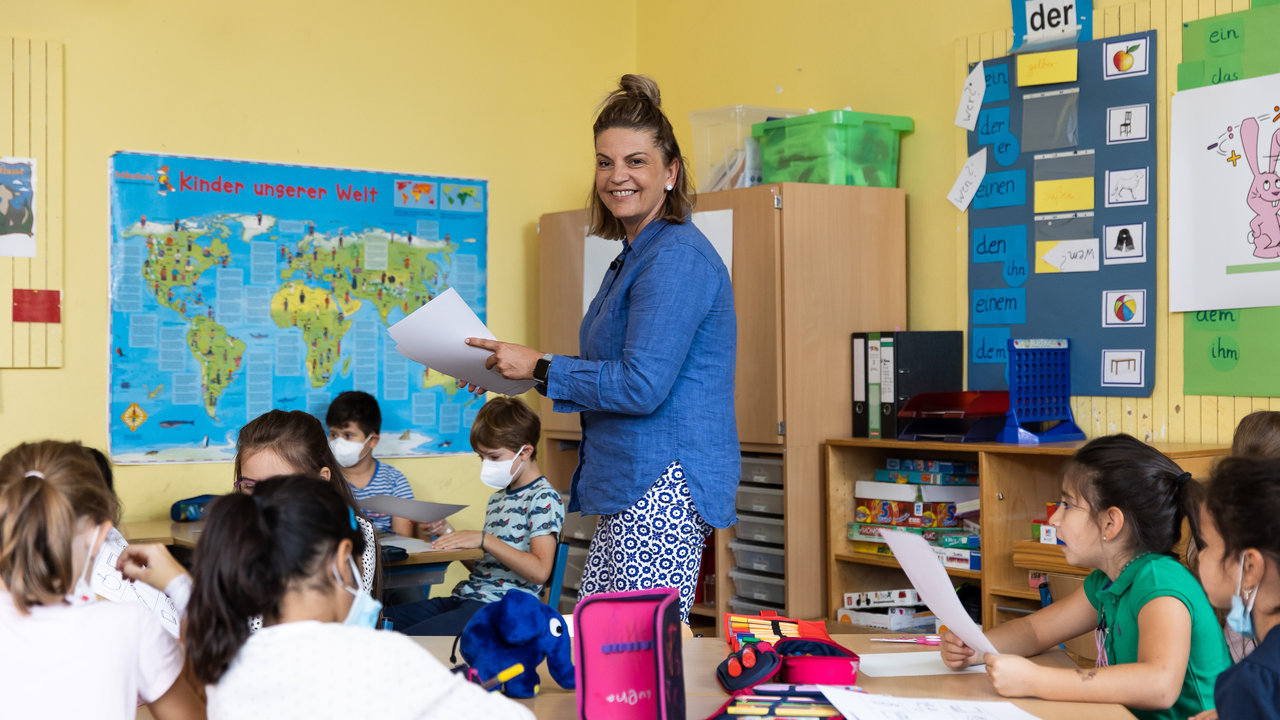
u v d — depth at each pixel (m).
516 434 2.85
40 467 1.43
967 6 3.44
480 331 2.14
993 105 3.36
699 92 4.35
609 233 2.26
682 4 4.41
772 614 2.01
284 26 3.81
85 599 1.45
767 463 3.34
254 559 1.20
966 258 3.44
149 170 3.56
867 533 3.26
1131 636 1.61
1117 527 1.65
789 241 3.29
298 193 3.82
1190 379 2.95
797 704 1.44
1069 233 3.20
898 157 3.63
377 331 3.98
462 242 4.16
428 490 4.07
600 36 4.53
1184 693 1.57
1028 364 3.04
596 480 2.07
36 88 3.37
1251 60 2.84
